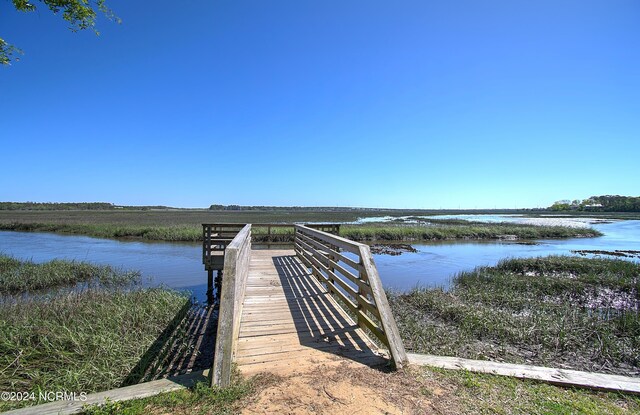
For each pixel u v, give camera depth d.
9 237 23.97
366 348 3.44
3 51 4.55
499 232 28.98
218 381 2.56
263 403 2.34
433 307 7.27
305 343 3.56
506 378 2.86
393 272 12.68
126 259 14.88
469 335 5.71
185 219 43.28
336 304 5.09
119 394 2.46
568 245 22.77
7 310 6.12
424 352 4.91
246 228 6.57
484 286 9.34
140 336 5.29
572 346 5.21
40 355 4.37
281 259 9.20
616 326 6.03
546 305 7.45
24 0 4.26
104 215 52.44
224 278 2.92
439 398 2.46
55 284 9.94
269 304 5.06
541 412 2.37
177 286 9.99
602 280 9.81
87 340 4.78
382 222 42.78
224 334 2.73
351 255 16.78
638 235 31.56
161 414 2.23
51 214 53.03
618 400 2.63
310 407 2.29
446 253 18.27
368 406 2.31
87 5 4.66
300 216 60.81
